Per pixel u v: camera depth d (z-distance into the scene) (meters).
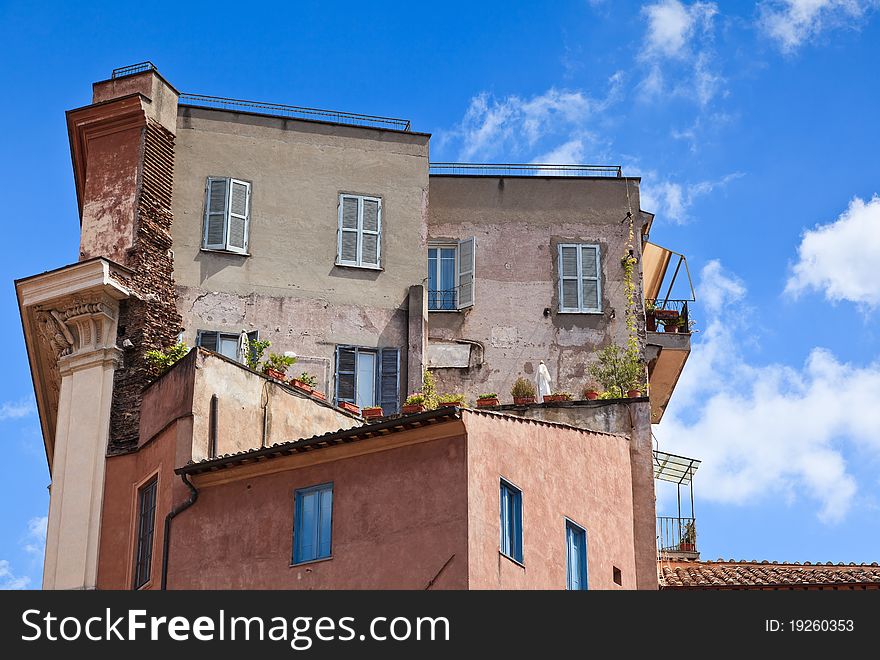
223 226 38.91
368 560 27.64
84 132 39.09
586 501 30.77
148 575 31.31
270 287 38.75
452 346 40.00
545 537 28.95
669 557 36.09
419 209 40.50
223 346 37.91
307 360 38.25
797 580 31.36
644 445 33.09
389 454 28.25
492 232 41.28
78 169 40.34
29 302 36.50
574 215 41.56
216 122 39.91
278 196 39.69
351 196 40.16
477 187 41.72
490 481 27.88
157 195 38.41
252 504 29.44
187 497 30.27
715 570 33.72
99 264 36.09
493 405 33.75
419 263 39.94
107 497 33.94
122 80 39.50
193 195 39.09
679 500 39.09
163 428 32.09
